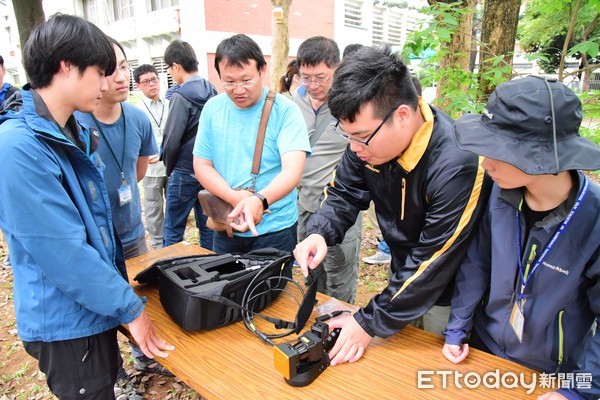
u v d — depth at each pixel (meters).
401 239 1.45
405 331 1.38
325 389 1.12
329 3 15.08
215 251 2.19
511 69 2.46
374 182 1.41
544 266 1.07
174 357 1.26
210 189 1.98
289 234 2.12
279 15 5.38
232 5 12.00
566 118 0.86
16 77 19.47
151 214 3.89
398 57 1.14
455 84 2.75
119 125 2.08
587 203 0.98
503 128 0.91
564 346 1.15
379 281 3.57
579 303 1.10
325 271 2.51
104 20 15.53
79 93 1.16
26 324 1.25
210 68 11.98
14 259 1.24
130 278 1.79
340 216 1.56
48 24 1.12
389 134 1.15
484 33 2.88
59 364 1.30
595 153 0.86
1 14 19.12
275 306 1.55
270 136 1.96
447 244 1.19
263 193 1.77
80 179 1.28
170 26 12.35
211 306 1.35
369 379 1.15
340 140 2.55
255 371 1.20
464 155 1.18
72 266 1.14
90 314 1.29
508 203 1.09
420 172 1.25
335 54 2.35
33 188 1.08
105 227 1.37
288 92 3.61
